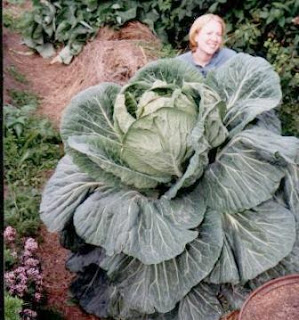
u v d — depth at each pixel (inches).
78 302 146.8
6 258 147.3
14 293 135.5
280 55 203.0
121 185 129.3
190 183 125.1
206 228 126.4
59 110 227.6
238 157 127.5
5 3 305.6
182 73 140.9
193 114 123.0
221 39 169.5
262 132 130.5
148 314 132.9
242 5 218.8
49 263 161.8
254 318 99.2
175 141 121.1
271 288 104.7
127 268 128.9
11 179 191.0
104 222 125.4
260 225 127.5
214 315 129.3
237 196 124.6
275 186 125.2
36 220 172.7
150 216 125.2
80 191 134.9
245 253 125.9
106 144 130.3
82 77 233.3
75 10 259.4
